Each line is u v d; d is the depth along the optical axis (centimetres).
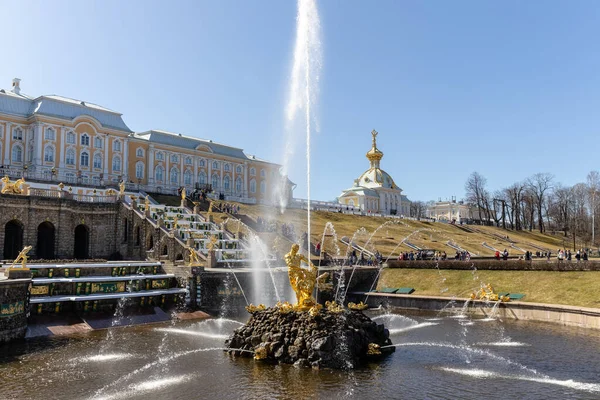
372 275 5491
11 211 5169
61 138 8081
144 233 5516
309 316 2414
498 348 2788
